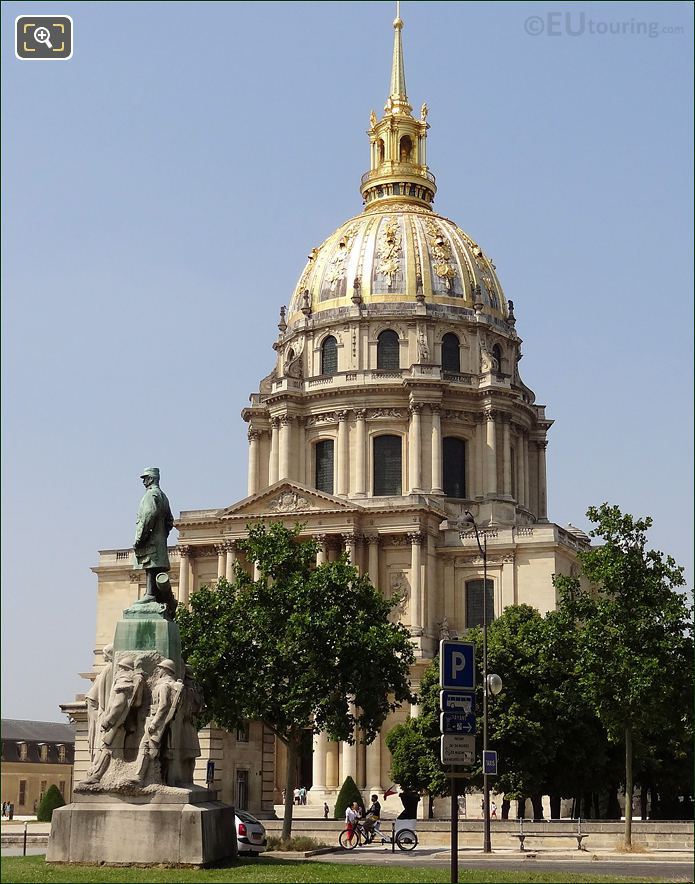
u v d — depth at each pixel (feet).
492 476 500.74
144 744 146.10
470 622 451.12
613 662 242.17
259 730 413.59
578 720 321.52
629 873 169.68
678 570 250.16
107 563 495.82
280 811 407.23
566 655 304.09
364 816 314.14
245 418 539.29
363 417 501.56
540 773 322.34
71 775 572.51
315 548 290.97
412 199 570.87
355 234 542.57
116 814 144.05
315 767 418.72
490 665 321.52
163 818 143.13
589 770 329.93
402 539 450.71
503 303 550.77
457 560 456.45
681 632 247.29
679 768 359.87
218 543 464.24
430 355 512.22
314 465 512.63
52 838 145.18
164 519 157.48
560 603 256.52
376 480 499.92
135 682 147.43
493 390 505.66
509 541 449.06
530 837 255.29
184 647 272.51
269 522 455.63
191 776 153.17
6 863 147.33
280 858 196.24
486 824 240.12
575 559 469.57
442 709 129.39
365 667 273.95
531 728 314.96
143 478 159.53
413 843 244.63
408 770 349.20
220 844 151.12
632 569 247.09
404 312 514.68
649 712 241.96
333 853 234.79
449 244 539.70
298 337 531.91
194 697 153.99
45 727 604.08
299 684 263.70
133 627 151.33
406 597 446.19
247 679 266.98
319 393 509.76
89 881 127.44
